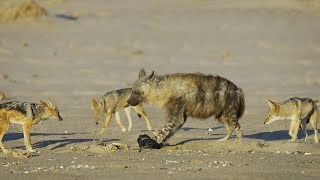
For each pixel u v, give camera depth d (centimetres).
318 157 3862
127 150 4147
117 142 4412
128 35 11712
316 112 4456
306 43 11206
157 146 4181
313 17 13538
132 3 15662
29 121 4103
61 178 3275
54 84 7994
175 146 4256
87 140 4575
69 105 6738
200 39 11394
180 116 4269
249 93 7550
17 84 7919
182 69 9075
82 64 9300
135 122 5766
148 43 11056
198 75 4328
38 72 8725
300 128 5109
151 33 11906
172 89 4284
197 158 3816
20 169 3516
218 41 11200
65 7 15088
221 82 4356
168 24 12781
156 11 14288
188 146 4300
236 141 4384
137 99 4309
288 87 7988
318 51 10619
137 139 4316
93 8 14975
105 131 5209
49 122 5644
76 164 3644
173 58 9862
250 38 11512
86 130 5272
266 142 4375
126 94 5250
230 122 4391
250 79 8512
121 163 3656
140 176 3309
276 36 11744
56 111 4247
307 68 9338
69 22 12688
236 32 12025
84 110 6419
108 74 8662
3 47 10181
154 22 12975
